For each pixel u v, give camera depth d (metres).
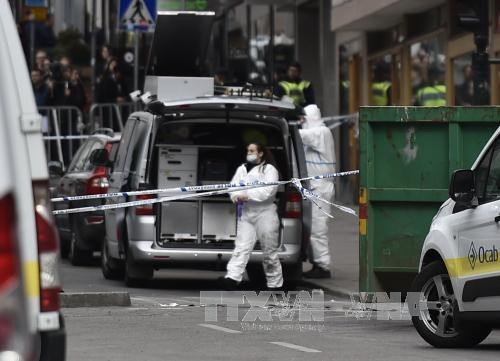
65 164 76.38
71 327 37.09
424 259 34.53
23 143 18.52
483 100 44.38
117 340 34.41
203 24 54.50
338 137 92.31
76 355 31.62
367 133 40.69
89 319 38.97
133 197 47.75
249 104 47.41
